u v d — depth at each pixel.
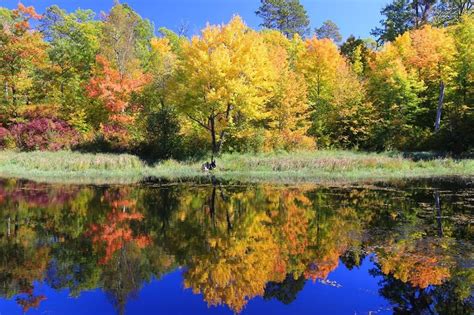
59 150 30.75
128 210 13.97
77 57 38.59
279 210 13.84
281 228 11.39
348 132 36.16
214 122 31.42
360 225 11.38
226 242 10.05
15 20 35.84
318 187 19.28
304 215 12.96
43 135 31.53
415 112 35.25
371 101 36.84
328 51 37.81
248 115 29.19
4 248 9.53
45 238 10.41
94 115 37.00
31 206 14.55
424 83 37.12
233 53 28.55
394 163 25.81
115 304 6.54
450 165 25.97
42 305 6.50
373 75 38.50
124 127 32.44
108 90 32.66
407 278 7.29
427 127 36.53
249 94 28.38
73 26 39.97
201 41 28.42
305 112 36.91
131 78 33.66
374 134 34.91
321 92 37.41
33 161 26.55
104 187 19.47
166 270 8.12
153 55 41.50
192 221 12.37
